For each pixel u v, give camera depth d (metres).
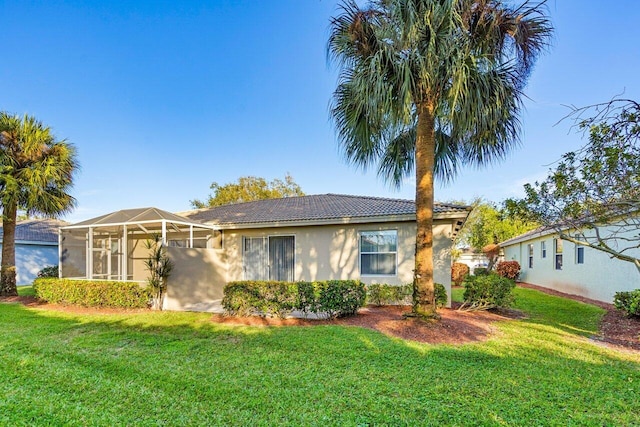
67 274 13.17
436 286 10.38
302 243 12.77
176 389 4.46
